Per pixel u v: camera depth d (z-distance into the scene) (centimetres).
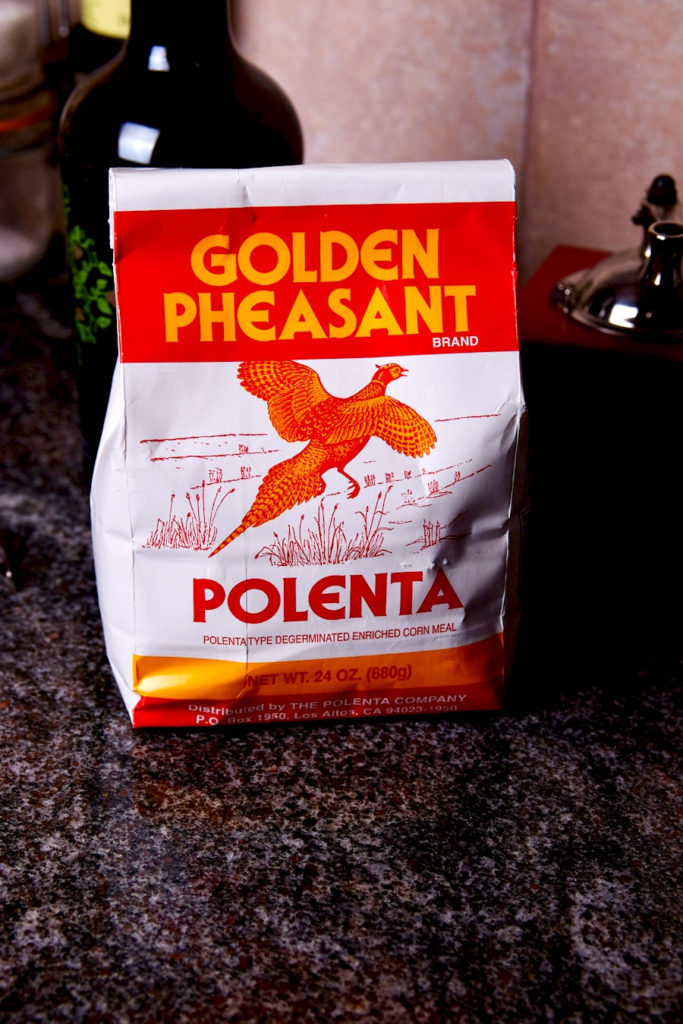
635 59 85
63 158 72
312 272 60
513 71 89
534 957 54
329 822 61
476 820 61
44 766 63
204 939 54
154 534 61
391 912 56
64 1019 51
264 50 95
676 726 67
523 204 95
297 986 52
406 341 61
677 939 55
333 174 59
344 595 62
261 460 60
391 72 93
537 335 72
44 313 103
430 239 60
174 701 63
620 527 75
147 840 59
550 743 66
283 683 63
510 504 63
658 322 72
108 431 60
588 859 59
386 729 66
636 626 75
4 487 85
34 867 58
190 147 68
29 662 71
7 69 96
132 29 68
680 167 89
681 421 71
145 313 59
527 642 73
